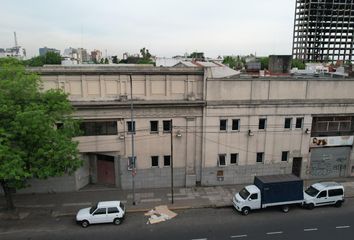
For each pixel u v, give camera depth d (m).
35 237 21.28
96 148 28.61
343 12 153.12
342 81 30.09
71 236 21.42
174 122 28.67
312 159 31.92
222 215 24.53
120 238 21.12
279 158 30.84
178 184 30.11
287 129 30.36
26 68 26.12
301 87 29.53
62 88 26.97
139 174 29.38
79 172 29.27
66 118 24.48
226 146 29.72
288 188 24.77
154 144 28.98
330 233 21.69
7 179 21.25
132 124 25.83
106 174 30.42
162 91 28.17
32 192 28.59
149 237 21.23
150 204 26.28
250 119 29.41
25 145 21.72
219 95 28.45
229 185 30.45
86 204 26.44
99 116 27.64
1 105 20.55
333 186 26.08
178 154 29.50
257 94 28.97
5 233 21.78
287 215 24.52
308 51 157.00
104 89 27.45
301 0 158.25
